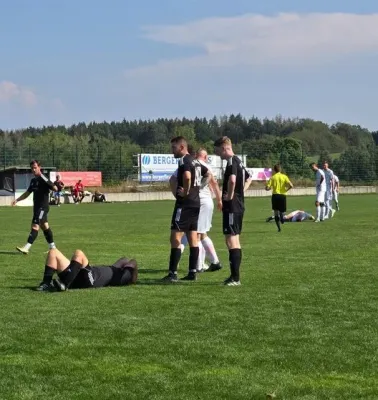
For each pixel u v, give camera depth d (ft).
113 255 50.75
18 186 165.99
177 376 19.53
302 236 67.26
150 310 28.66
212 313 28.02
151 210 135.95
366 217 101.55
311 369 20.15
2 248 57.16
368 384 18.78
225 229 35.76
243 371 19.95
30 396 17.92
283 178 74.79
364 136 441.68
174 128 469.98
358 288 34.14
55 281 33.55
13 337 23.94
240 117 497.87
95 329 25.16
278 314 27.81
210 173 41.11
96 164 205.16
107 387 18.63
